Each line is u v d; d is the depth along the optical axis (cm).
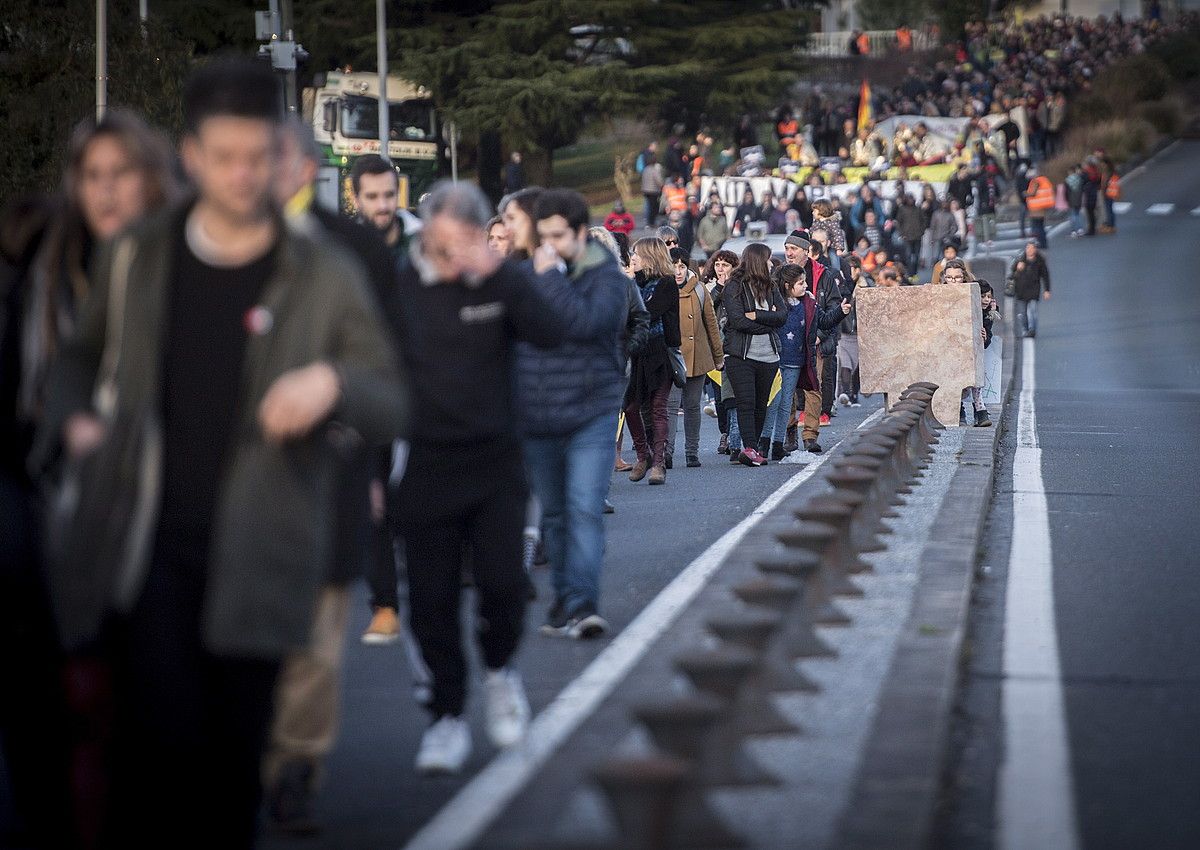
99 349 1184
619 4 15012
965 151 13450
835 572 2244
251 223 1166
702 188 13375
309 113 12469
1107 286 11619
